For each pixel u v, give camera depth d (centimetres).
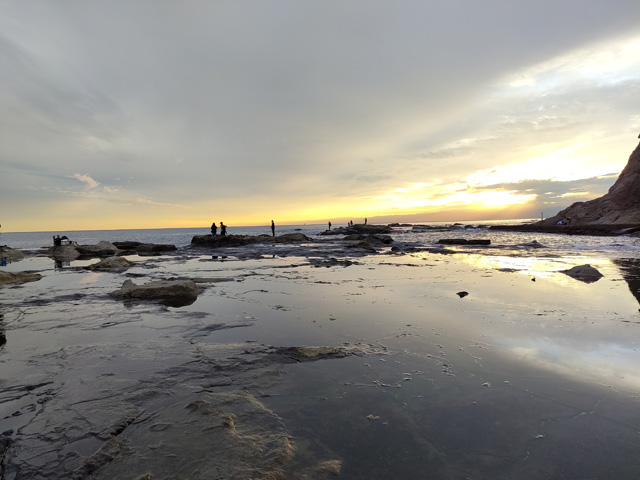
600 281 1060
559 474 241
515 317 656
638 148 5431
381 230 6775
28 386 390
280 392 372
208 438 286
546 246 2697
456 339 538
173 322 662
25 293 986
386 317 679
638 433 288
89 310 765
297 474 243
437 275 1251
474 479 238
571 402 339
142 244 3155
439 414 323
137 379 407
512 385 378
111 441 283
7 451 271
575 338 529
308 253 2430
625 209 5059
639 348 484
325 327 618
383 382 393
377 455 265
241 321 665
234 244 3484
